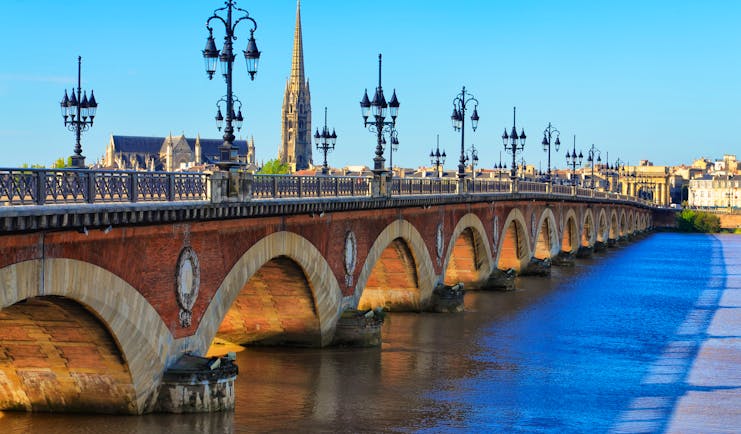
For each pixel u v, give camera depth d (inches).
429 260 2738.7
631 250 6373.0
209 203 1465.3
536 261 4101.9
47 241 1178.6
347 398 1720.0
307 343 2107.5
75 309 1284.4
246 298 2043.6
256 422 1529.3
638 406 1736.0
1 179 1036.5
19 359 1400.1
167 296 1444.4
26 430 1374.3
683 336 2508.6
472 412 1662.2
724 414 1686.8
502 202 3607.3
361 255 2230.6
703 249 6555.1
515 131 3779.5
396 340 2290.8
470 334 2423.7
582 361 2134.6
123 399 1428.4
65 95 1982.0
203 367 1482.5
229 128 1563.7
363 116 2289.6
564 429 1574.8
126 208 1244.5
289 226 1840.6
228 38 1556.3
